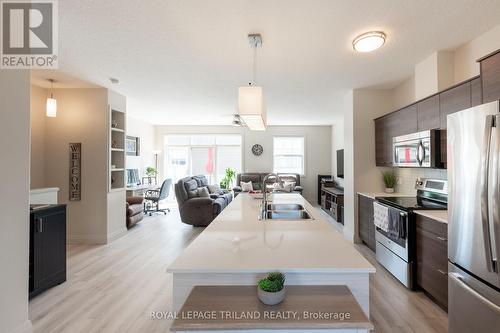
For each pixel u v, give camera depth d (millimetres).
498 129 1385
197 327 988
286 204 3086
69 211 4160
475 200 1593
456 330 1730
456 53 2738
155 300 2438
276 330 1022
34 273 2469
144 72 3426
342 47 2676
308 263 1285
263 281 1151
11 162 1803
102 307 2318
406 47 2672
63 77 3623
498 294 1437
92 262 3387
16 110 1846
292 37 2469
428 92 2916
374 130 4164
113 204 4340
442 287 2166
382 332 1949
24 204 1897
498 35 2279
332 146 8125
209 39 2518
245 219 2246
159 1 1940
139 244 4152
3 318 1741
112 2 1949
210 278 1309
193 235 4688
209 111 6074
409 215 2584
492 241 1439
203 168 8602
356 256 1382
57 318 2150
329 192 6383
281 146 8461
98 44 2621
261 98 2436
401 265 2701
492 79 1755
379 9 2031
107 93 4137
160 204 8203
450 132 1835
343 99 4797
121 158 4629
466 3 1952
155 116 6793
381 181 4156
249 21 2205
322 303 1137
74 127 4137
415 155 2832
